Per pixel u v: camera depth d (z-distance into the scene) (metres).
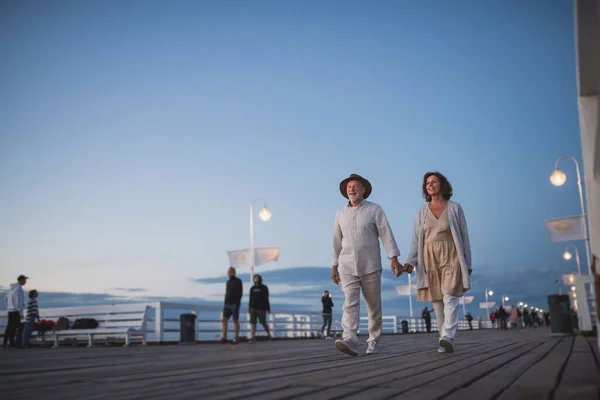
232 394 2.77
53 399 2.76
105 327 17.98
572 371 3.57
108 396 2.82
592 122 2.29
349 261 6.49
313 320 26.45
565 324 15.65
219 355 7.46
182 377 3.83
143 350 10.40
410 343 10.26
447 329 6.04
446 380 3.21
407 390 2.79
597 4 1.72
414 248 6.48
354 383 3.14
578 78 2.15
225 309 16.03
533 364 4.30
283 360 5.62
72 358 7.37
